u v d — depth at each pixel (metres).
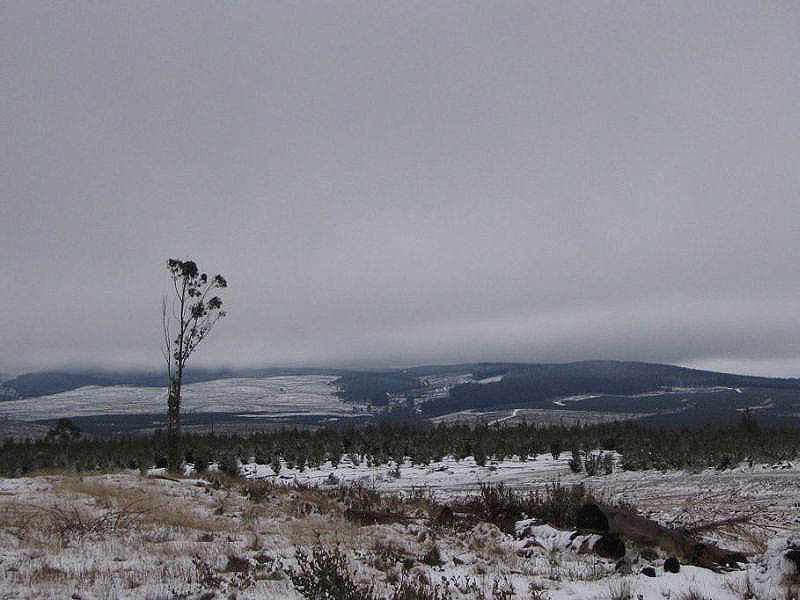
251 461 55.50
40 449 58.09
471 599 8.34
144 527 12.43
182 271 30.09
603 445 49.97
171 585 8.16
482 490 16.42
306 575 7.79
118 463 50.53
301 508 16.45
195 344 30.42
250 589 8.20
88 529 11.80
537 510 15.22
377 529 13.87
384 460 48.41
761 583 8.95
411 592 8.05
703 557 11.23
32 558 9.61
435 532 13.95
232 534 12.36
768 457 36.91
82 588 7.90
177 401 29.75
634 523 12.09
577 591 8.80
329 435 59.19
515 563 10.95
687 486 25.44
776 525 15.49
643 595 8.58
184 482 19.81
